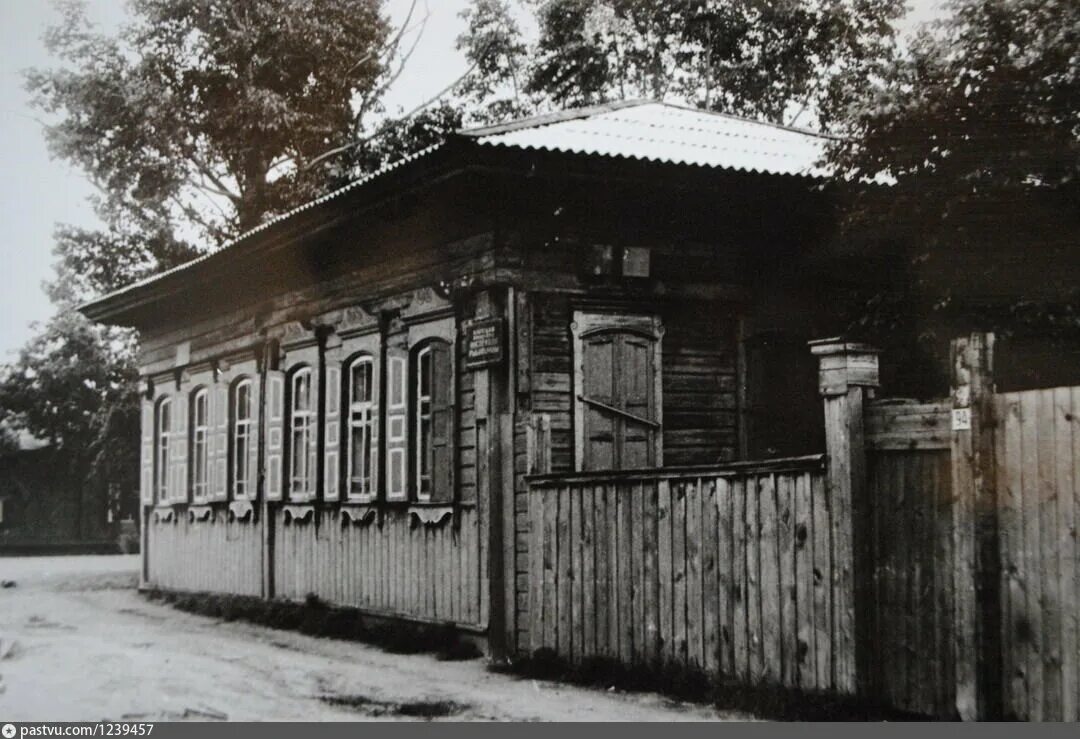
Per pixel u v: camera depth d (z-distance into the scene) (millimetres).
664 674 9898
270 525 17234
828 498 8484
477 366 12430
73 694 10336
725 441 13445
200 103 32156
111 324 22641
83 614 18094
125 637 14914
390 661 12414
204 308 19719
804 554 8672
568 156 11891
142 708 9695
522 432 12102
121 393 37031
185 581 19953
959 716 7605
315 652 13305
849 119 12359
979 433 7578
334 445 15508
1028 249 12000
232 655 13023
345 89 32125
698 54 28219
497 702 9812
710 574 9523
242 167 32812
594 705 9531
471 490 12695
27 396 37125
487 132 12570
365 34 31750
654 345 13117
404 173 12562
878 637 8195
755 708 8852
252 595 17656
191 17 31172
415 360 13906
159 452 21484
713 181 12617
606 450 12688
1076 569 7074
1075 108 11234
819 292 14109
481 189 12352
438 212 13336
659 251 13203
